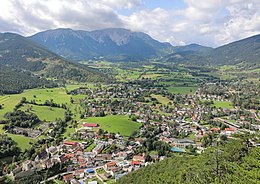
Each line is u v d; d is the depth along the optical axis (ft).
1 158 533.96
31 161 496.64
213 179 283.59
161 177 351.67
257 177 273.13
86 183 430.61
